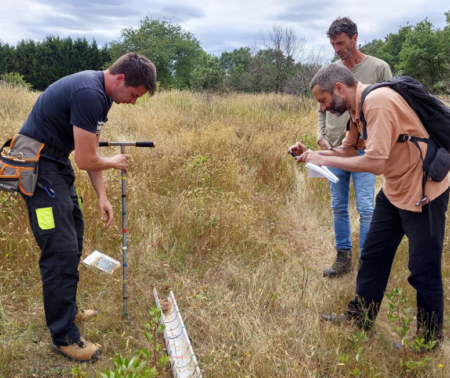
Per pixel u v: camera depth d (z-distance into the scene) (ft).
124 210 8.63
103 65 163.84
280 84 51.24
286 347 8.32
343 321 9.03
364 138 7.68
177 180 16.14
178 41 134.21
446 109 7.40
